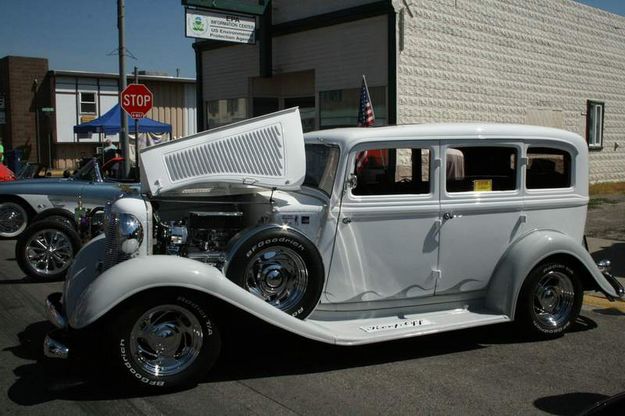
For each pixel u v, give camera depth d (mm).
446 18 12477
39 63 29953
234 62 14828
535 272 5406
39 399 4137
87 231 6508
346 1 12102
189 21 12422
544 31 15141
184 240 4777
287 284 4766
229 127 4895
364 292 5035
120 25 15672
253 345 5309
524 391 4375
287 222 4816
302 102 14305
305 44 13062
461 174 5262
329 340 4547
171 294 4164
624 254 8969
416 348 5316
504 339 5582
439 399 4223
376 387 4426
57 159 29922
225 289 4219
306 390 4355
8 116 29984
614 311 6586
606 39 17469
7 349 5133
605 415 2594
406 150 5094
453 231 5230
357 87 12125
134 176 10641
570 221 5758
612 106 18031
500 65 13906
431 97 12281
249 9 13125
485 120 13656
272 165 4891
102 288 4031
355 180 4887
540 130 5598
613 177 18484
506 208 5406
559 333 5586
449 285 5309
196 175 4777
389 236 5035
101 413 3922
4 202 10531
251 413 3949
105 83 30500
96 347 4426
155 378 4184
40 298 6926
